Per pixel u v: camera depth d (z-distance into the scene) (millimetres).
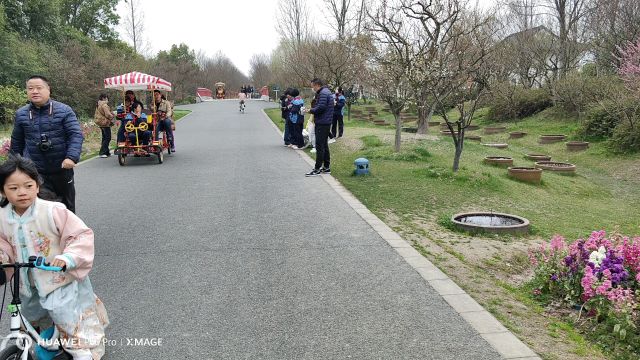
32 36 31234
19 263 3096
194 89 62812
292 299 4668
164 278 5223
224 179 10703
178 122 28938
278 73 54312
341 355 3695
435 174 11195
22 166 3176
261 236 6621
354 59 24156
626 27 22266
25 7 30359
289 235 6648
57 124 5781
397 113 13789
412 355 3672
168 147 14906
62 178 5980
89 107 28172
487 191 10641
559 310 4828
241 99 36219
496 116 28609
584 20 26719
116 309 4512
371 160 13109
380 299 4645
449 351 3719
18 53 25375
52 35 32469
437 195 9727
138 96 16922
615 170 16109
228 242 6391
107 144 15016
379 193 9516
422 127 18453
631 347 4035
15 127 5816
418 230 7289
